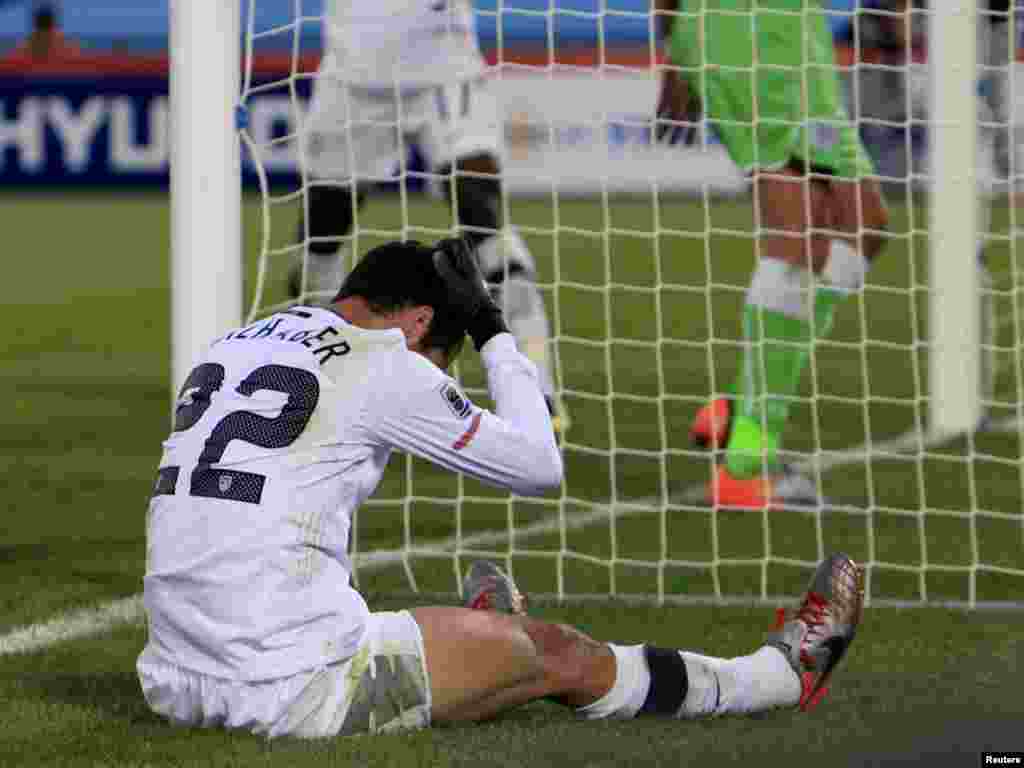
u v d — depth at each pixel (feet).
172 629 35.35
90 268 150.92
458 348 37.73
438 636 35.40
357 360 35.47
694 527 61.11
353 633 34.71
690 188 196.34
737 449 62.64
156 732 36.24
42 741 36.17
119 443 77.61
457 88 71.92
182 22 52.75
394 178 63.62
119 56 225.15
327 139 73.56
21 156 226.17
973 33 74.18
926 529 60.64
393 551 57.41
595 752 35.12
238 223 53.52
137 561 56.03
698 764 34.68
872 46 128.57
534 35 204.64
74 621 48.21
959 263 76.28
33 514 63.16
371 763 33.68
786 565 55.93
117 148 225.56
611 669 36.86
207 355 36.76
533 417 36.81
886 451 74.28
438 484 68.33
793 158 61.67
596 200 194.49
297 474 34.83
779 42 61.16
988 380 84.43
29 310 125.70
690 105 64.90
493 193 71.00
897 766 34.68
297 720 34.65
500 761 34.30
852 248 62.08
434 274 36.83
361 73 72.08
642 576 54.44
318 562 34.86
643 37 204.03
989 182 70.64
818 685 38.73
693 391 90.63
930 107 75.46
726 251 147.84
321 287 74.43
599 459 73.72
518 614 40.88
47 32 226.38
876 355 101.65
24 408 86.99
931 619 48.19
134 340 112.37
